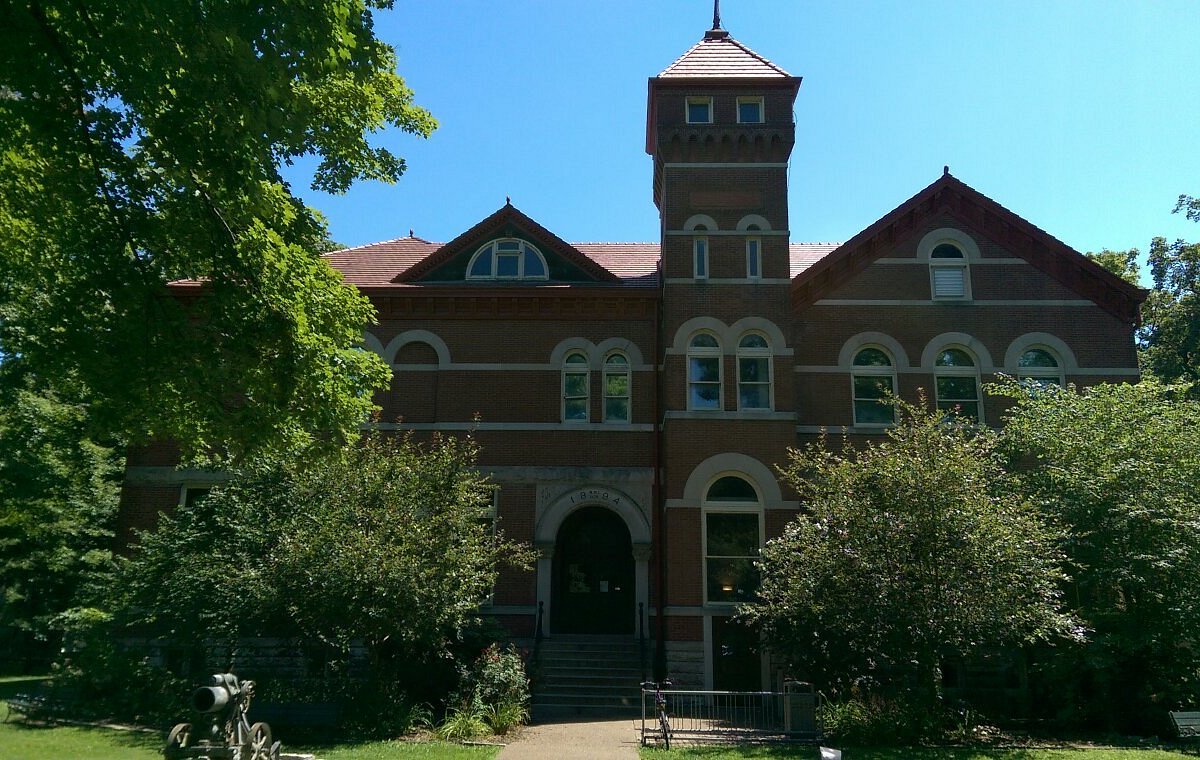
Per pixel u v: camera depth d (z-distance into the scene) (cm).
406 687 1669
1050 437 1681
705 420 2073
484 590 1761
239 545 1698
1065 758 1284
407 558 1501
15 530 2745
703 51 2441
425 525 1575
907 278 2273
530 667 1814
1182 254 3375
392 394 2258
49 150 1060
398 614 1505
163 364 1190
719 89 2273
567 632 2144
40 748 1310
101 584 2036
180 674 1775
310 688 1570
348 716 1501
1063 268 2269
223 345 1220
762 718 1702
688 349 2130
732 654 1936
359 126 1305
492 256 2358
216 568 1662
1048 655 1595
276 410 1241
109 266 1148
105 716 1600
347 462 1619
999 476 1616
